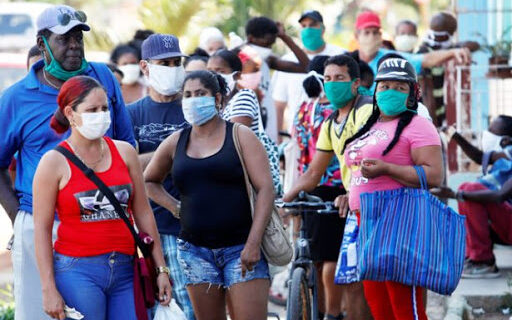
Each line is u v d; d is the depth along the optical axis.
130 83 23.77
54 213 11.94
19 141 13.28
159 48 15.43
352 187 14.02
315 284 15.27
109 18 69.50
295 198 15.86
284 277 21.72
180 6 42.53
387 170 13.34
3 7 44.81
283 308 20.94
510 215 19.91
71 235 11.87
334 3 68.38
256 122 15.84
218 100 13.27
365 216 13.33
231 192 13.12
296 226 18.44
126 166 12.23
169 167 13.96
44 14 13.09
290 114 23.39
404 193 13.34
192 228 13.22
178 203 14.22
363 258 13.23
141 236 12.27
